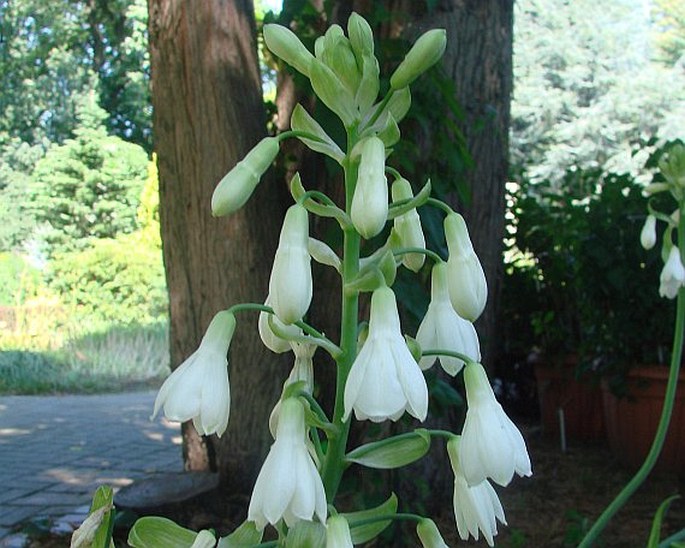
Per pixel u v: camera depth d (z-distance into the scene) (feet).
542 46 79.41
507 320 20.65
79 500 15.47
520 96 76.02
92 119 63.82
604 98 74.54
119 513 11.90
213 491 12.74
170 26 12.70
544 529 13.10
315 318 13.28
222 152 12.61
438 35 4.30
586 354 17.10
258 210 12.86
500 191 14.60
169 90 12.89
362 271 4.37
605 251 16.05
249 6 13.10
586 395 19.03
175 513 12.41
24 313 43.39
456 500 4.45
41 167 59.47
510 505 14.32
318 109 11.82
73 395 31.22
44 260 60.64
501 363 21.59
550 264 19.17
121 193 59.52
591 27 79.66
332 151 4.47
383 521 4.52
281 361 12.97
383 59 12.69
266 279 12.94
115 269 47.70
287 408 3.97
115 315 47.37
